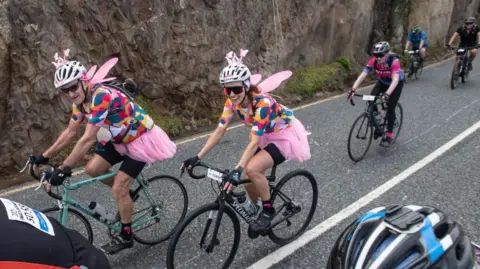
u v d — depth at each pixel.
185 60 7.80
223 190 2.92
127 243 3.39
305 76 10.70
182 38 7.75
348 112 8.55
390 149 6.14
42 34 5.89
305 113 8.60
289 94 9.91
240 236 3.45
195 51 7.95
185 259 3.31
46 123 5.94
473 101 8.77
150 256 3.54
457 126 7.01
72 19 6.31
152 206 3.71
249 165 3.18
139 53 7.18
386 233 2.07
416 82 11.35
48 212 3.09
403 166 5.41
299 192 3.74
